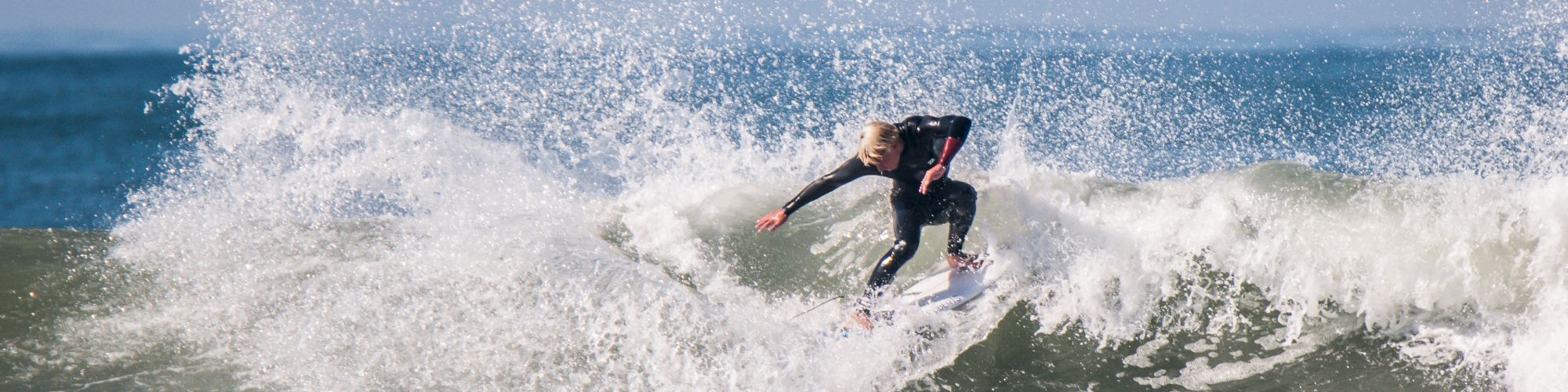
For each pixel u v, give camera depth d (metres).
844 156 6.54
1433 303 4.14
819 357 4.00
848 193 5.37
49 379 3.71
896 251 4.37
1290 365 3.87
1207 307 4.24
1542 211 4.29
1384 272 4.27
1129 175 7.50
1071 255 4.52
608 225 5.37
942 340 4.11
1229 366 3.89
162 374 3.77
